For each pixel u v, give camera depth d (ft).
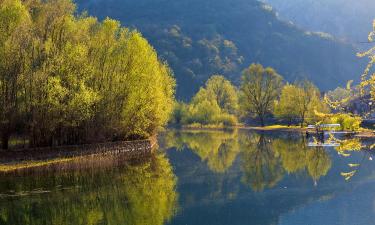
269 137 336.90
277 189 139.13
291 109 410.93
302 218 105.91
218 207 115.55
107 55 192.85
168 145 276.82
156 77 223.10
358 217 105.29
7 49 152.87
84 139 193.36
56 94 161.68
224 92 548.72
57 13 175.52
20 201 109.50
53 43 167.02
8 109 154.61
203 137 347.77
